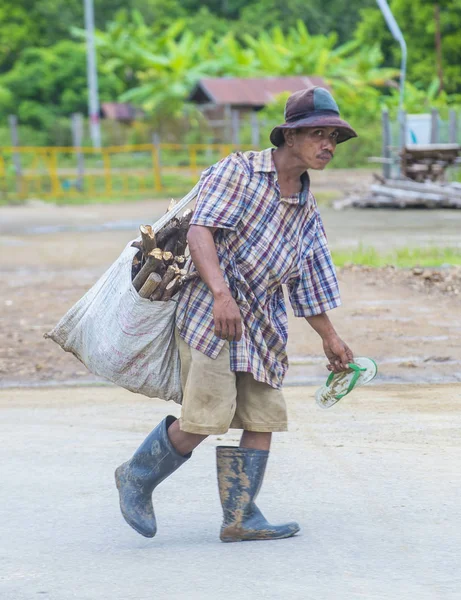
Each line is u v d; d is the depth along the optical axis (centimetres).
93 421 1412
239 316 838
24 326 2111
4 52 14450
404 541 912
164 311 863
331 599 775
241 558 874
